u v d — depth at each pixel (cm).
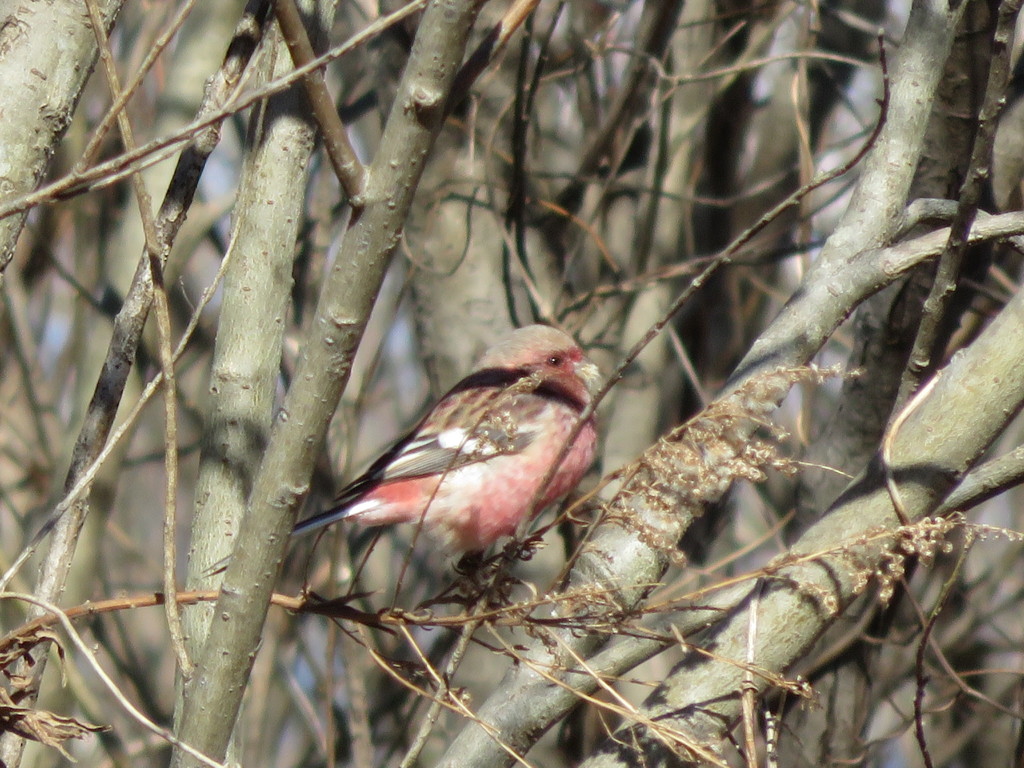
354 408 1328
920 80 790
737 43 1410
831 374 561
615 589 585
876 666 1105
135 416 611
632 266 1313
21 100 632
